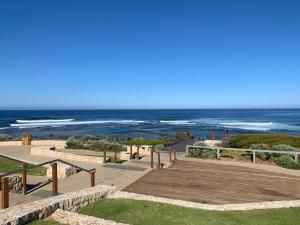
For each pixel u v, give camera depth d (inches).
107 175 510.9
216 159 692.7
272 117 4648.1
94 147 889.5
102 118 4753.9
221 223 291.1
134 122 3663.9
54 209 284.7
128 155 719.7
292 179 498.6
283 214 318.3
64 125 3149.6
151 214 312.8
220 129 2487.7
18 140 1065.5
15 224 240.1
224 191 422.3
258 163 655.8
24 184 388.5
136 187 436.8
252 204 351.3
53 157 713.0
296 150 706.8
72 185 448.1
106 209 326.0
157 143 1052.5
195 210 327.3
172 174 521.3
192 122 3577.8
